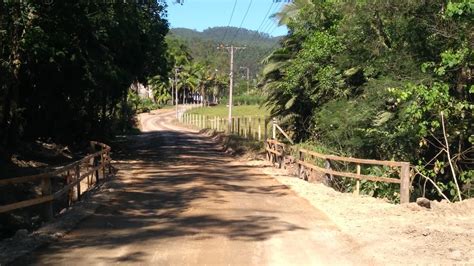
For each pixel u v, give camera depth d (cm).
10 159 1845
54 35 1891
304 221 1005
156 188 1483
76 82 2239
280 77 2662
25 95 2234
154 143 3941
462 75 1374
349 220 1012
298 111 2547
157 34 2994
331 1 2027
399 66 1553
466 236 848
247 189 1484
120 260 724
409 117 1409
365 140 1641
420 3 1411
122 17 2239
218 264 704
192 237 865
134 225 966
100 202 1215
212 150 3231
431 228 904
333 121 1825
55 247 798
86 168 1695
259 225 965
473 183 1342
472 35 1288
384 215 1052
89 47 2223
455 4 1131
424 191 1475
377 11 1548
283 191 1442
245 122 3972
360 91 1973
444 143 1476
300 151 1816
